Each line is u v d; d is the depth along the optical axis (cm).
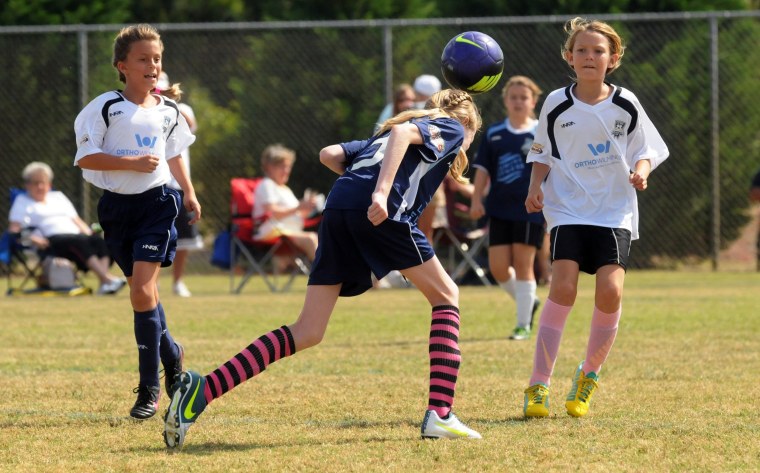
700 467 1391
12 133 5050
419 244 1557
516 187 2842
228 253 4262
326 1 5725
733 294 3950
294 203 4272
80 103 4769
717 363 2314
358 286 1570
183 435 1505
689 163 5041
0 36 5031
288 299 3962
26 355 2506
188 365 2355
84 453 1498
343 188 1549
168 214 1780
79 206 5009
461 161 1639
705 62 5028
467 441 1541
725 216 5106
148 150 1781
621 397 1920
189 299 3981
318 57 5284
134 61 1769
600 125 1786
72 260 4153
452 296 1580
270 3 6009
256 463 1423
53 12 5512
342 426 1675
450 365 1566
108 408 1841
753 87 5091
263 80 5294
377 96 5269
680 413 1767
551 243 1817
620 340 2698
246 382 2097
